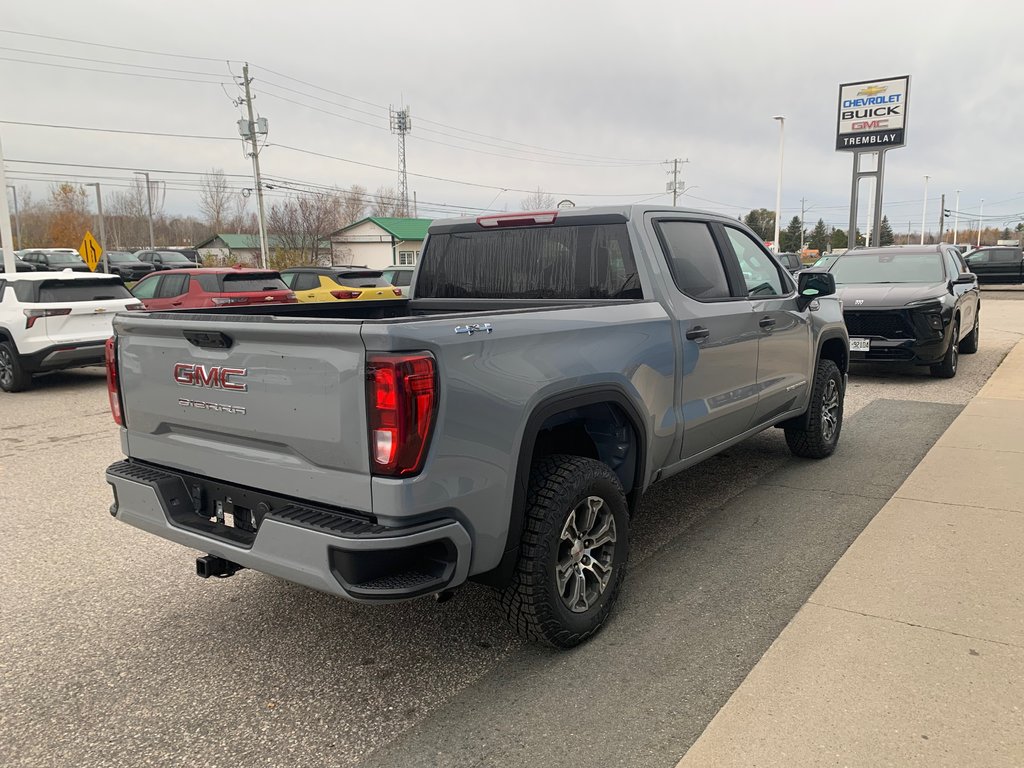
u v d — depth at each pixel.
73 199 71.69
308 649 3.39
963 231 122.44
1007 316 19.19
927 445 6.51
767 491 5.38
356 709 2.92
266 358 2.74
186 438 3.18
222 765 2.60
